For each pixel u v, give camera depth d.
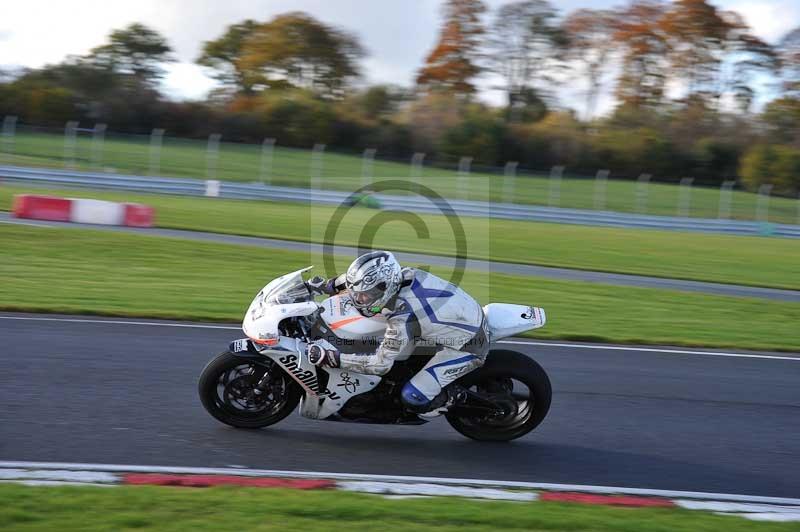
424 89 137.75
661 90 149.38
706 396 22.67
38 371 21.03
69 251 41.66
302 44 141.12
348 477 15.30
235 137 116.00
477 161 108.94
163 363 22.64
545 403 17.56
